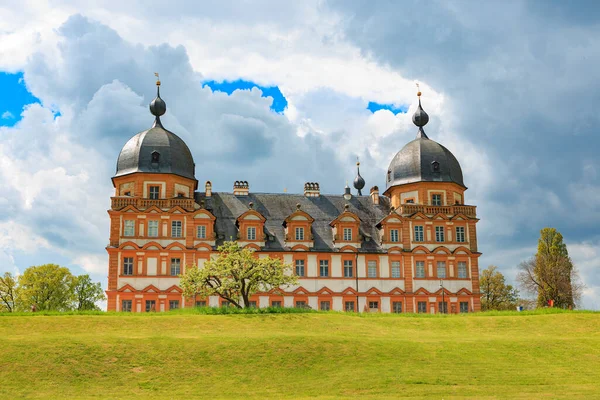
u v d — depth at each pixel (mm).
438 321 64625
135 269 81500
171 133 90062
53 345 47438
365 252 86500
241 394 40219
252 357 46906
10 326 57344
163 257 82250
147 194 84938
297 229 86688
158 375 43656
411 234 87938
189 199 84750
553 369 45406
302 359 46719
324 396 39375
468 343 51938
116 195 86500
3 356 45250
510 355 48781
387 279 86312
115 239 81938
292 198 93250
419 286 86500
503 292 115375
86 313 65062
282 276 71188
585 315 66625
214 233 84688
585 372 44781
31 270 97562
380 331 58969
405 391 40031
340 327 59750
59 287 98000
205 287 71250
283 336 51594
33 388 41125
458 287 86875
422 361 46781
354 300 85062
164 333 55406
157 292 80938
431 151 92625
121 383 42312
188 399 39125
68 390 40938
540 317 66125
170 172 85562
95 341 48844
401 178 92438
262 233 85875
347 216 87688
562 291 105625
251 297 83062
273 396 39656
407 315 69250
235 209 89750
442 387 40906
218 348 48281
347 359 46938
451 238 88375
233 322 60188
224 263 70250
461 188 93062
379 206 94062
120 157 87875
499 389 40375
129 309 80312
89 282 100938
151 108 91312
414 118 97625
